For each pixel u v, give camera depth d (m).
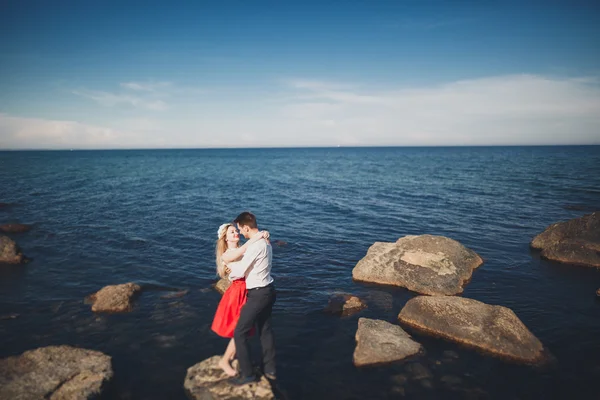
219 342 5.66
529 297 7.58
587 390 4.54
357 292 7.86
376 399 4.39
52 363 4.68
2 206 17.52
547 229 11.42
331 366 5.09
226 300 4.46
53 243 11.34
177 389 4.52
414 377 4.82
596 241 10.24
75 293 7.56
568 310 6.93
